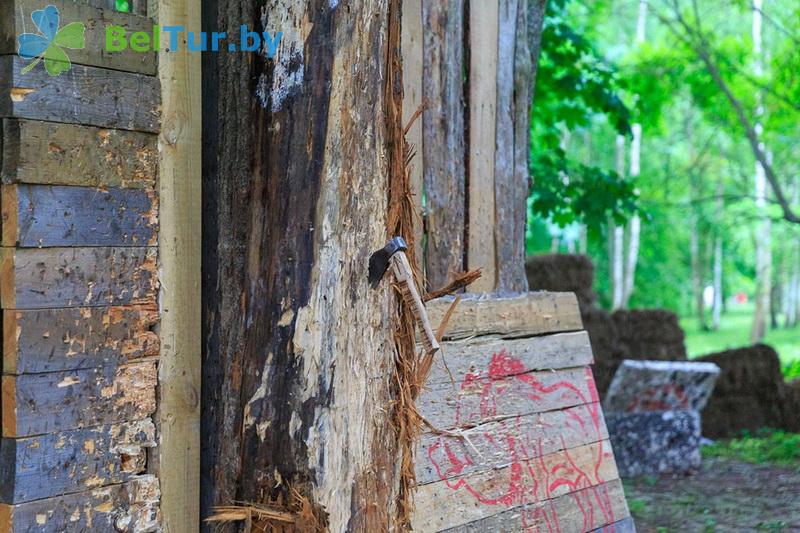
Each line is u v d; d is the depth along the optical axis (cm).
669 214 3306
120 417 275
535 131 1079
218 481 285
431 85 391
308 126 267
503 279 428
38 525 253
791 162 2462
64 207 261
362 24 270
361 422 267
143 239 283
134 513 277
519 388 388
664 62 1548
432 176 390
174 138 290
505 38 434
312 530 261
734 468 809
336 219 266
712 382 816
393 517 277
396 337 279
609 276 3284
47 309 257
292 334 267
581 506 401
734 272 4838
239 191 286
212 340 294
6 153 252
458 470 349
